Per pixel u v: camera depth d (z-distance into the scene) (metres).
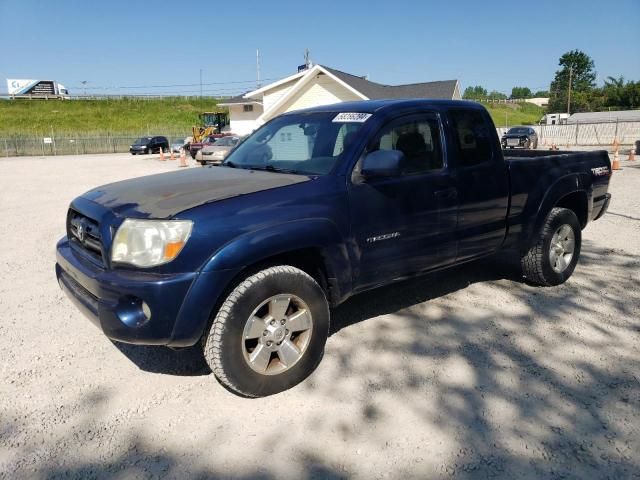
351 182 3.59
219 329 3.07
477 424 3.00
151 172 22.14
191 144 34.84
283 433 2.94
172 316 2.94
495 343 4.00
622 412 3.10
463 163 4.28
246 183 3.49
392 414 3.10
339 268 3.53
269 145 4.35
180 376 3.58
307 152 3.98
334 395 3.31
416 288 5.24
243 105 43.78
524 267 5.15
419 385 3.41
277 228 3.18
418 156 4.02
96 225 3.30
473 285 5.32
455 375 3.54
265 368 3.26
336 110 4.21
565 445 2.81
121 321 2.98
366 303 4.85
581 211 5.54
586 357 3.77
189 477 2.61
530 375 3.53
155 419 3.09
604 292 5.07
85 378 3.57
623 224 8.34
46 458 2.75
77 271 3.33
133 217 3.05
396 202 3.80
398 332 4.21
